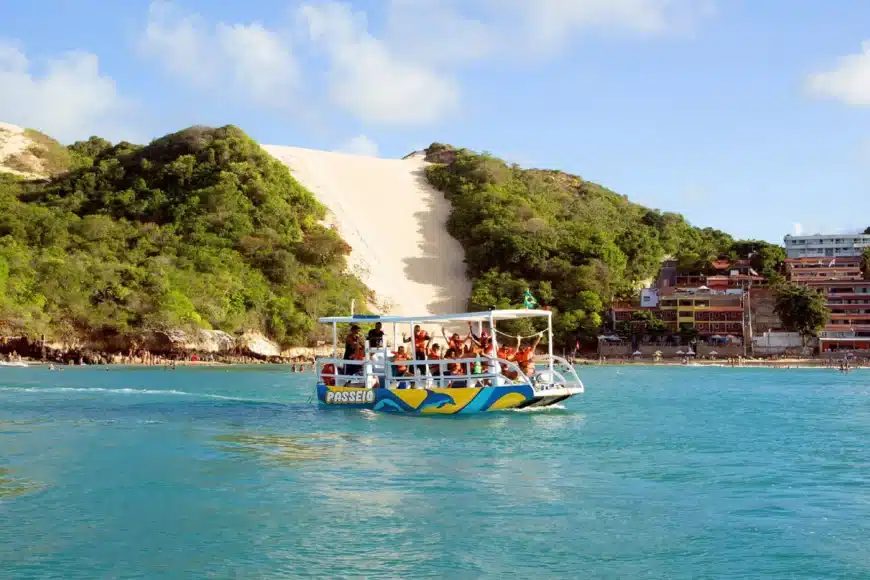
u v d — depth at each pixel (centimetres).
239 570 1480
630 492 2083
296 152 18275
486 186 17138
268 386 6003
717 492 2086
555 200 17900
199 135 15512
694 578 1462
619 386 6656
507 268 14888
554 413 3850
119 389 5422
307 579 1441
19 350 9919
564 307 13862
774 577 1466
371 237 15725
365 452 2659
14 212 12581
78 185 14625
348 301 12825
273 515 1839
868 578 1462
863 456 2622
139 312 10619
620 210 18625
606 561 1546
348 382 3922
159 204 14000
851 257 16400
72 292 10438
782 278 14462
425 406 3659
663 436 3080
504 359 3675
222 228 13500
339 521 1791
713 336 13688
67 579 1426
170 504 1931
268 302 11931
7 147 17050
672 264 16650
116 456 2564
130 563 1512
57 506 1906
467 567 1508
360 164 18500
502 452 2670
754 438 3047
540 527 1759
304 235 14462
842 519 1825
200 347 10750
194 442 2864
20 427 3278
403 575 1465
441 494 2048
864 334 13300
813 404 4725
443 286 14988
